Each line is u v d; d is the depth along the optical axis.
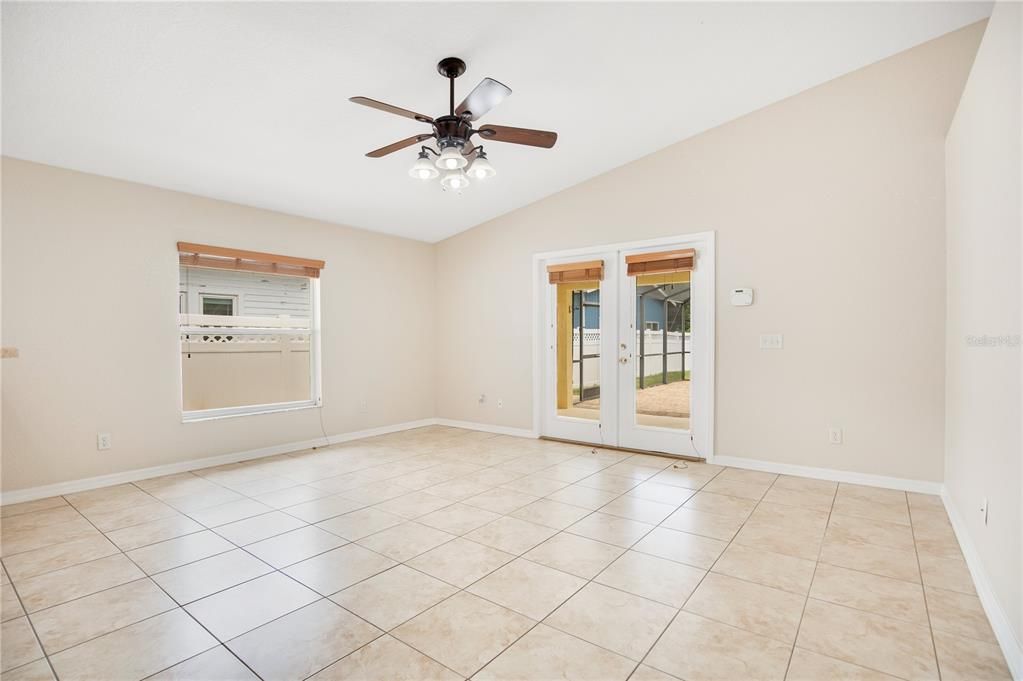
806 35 3.32
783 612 2.15
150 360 4.20
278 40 2.73
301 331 5.38
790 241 4.14
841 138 3.92
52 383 3.72
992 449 2.18
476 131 2.96
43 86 2.85
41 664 1.83
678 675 1.76
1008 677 1.74
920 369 3.66
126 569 2.57
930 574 2.48
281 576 2.49
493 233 6.07
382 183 4.71
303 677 1.75
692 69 3.56
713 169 4.50
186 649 1.91
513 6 2.73
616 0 2.79
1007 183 2.00
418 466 4.56
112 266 4.01
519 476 4.22
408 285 6.35
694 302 4.64
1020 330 1.79
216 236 4.61
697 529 3.06
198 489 3.89
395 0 2.57
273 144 3.80
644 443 5.01
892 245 3.74
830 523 3.13
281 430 5.08
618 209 5.07
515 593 2.32
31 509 3.44
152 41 2.62
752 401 4.35
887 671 1.77
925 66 3.59
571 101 3.83
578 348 5.48
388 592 2.33
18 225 3.58
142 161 3.82
